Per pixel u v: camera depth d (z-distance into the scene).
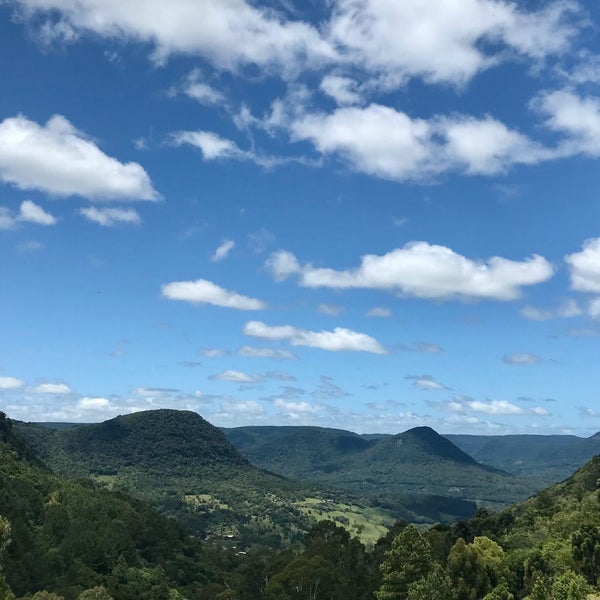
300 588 115.00
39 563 121.62
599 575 82.38
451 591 83.62
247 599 135.00
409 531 94.94
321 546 134.25
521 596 88.81
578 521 117.25
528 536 127.19
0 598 63.06
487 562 96.75
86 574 133.88
